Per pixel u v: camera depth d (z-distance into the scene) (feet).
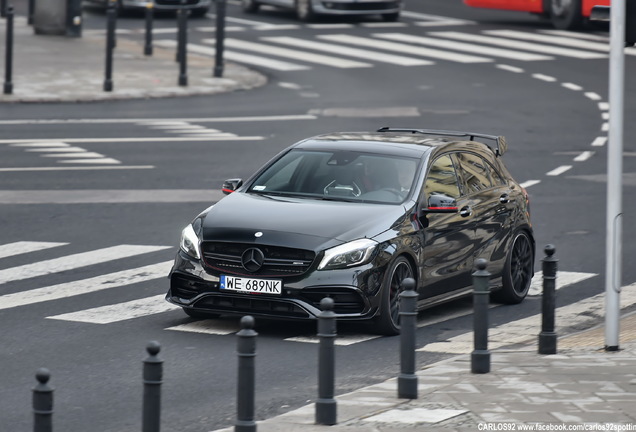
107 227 110.32
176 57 231.30
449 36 268.62
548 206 122.62
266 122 173.58
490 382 64.23
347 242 75.97
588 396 61.11
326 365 56.24
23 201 120.88
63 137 159.43
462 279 84.02
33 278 91.86
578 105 190.70
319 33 271.08
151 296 87.15
